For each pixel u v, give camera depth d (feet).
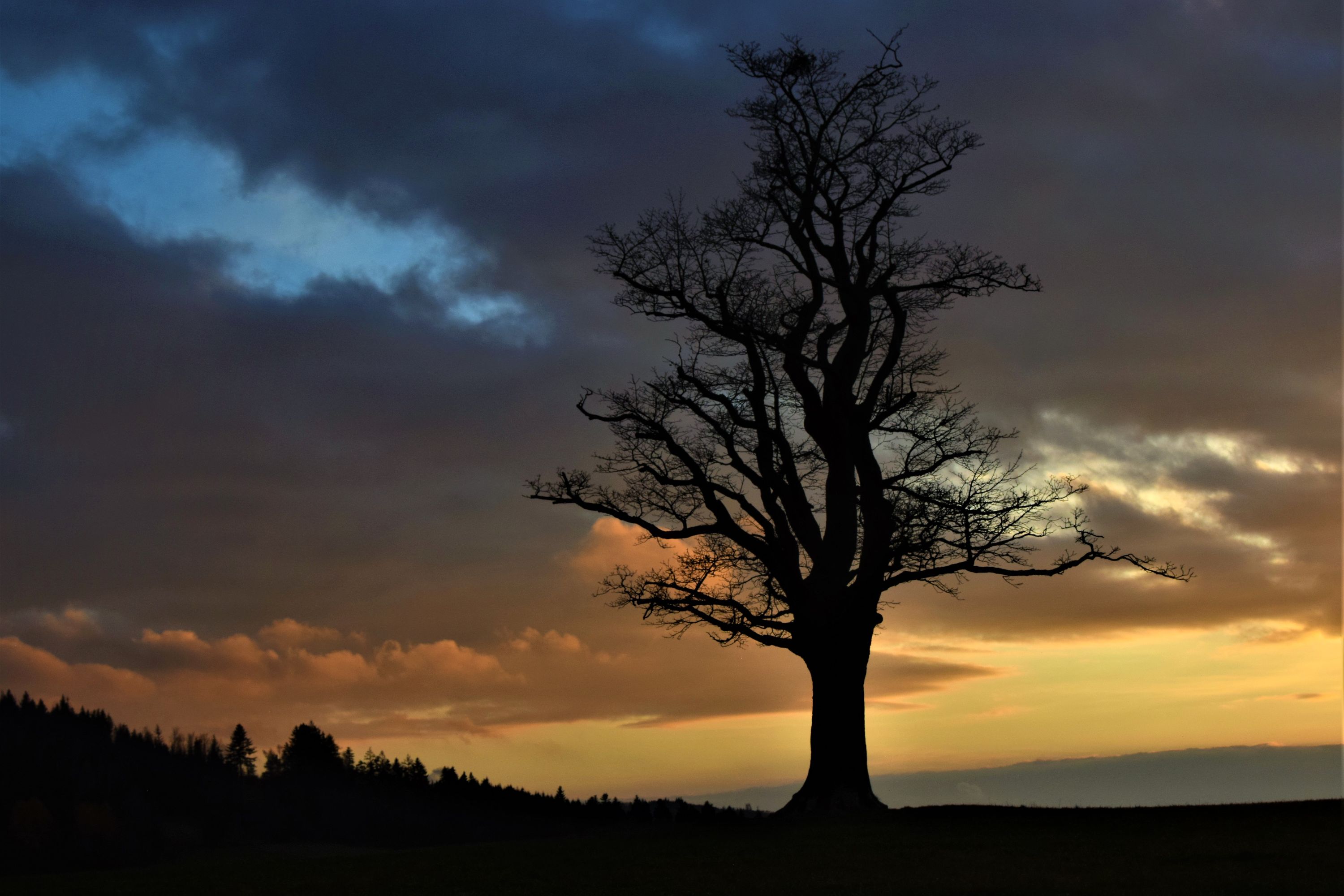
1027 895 44.11
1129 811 69.10
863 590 81.61
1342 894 41.19
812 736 81.76
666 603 87.76
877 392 86.38
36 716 236.22
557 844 73.05
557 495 91.25
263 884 59.77
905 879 50.03
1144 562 81.87
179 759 224.33
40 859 186.19
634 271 89.66
